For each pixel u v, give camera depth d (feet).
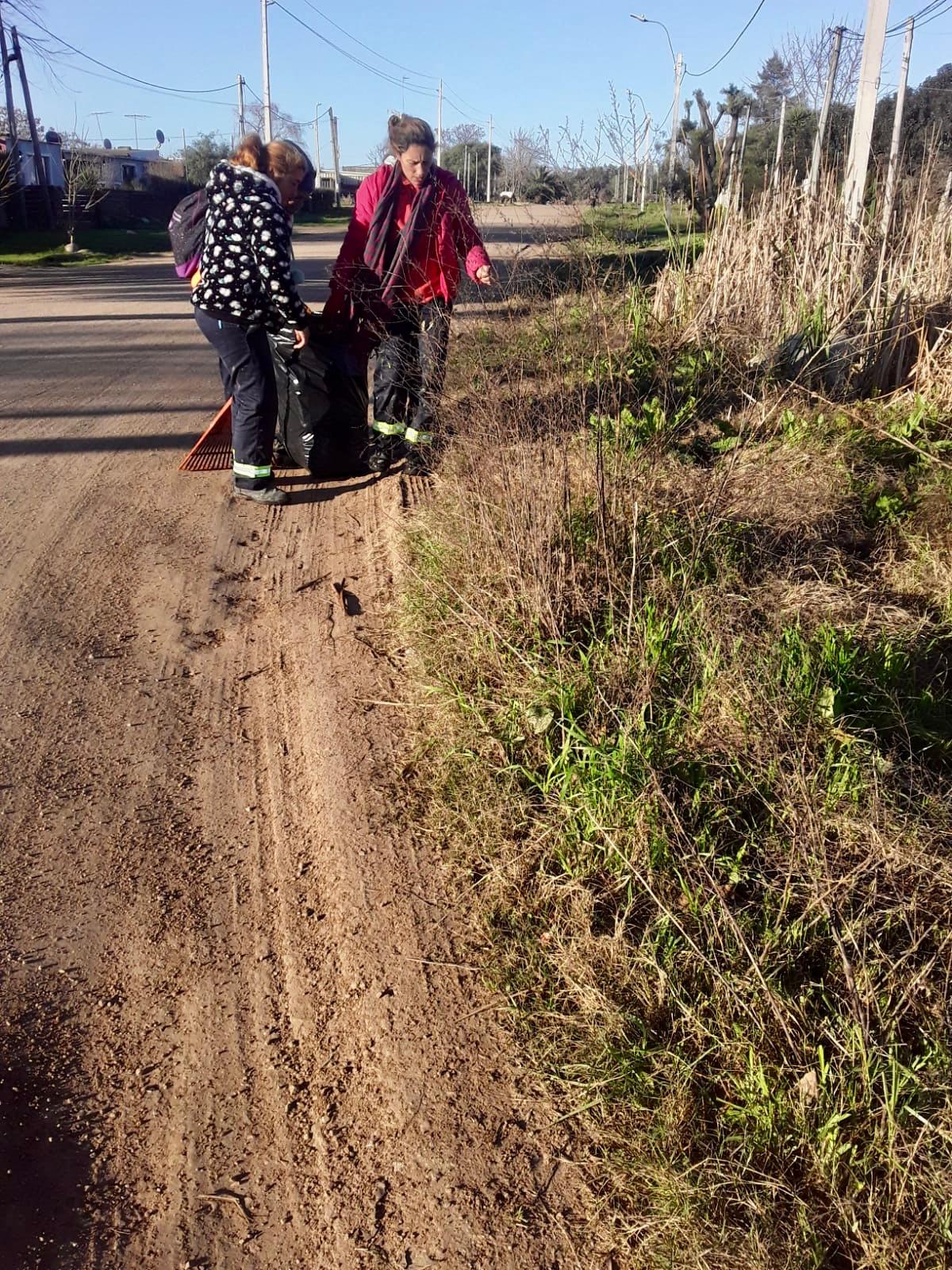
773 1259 6.77
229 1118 8.26
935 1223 6.84
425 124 17.25
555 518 12.89
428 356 17.90
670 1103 7.69
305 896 10.33
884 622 12.64
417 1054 8.54
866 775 9.78
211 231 17.20
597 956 8.91
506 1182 7.59
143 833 11.27
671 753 10.25
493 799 10.65
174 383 29.35
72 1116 8.29
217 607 15.79
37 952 9.76
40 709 13.28
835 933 8.24
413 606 14.15
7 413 25.57
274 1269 7.21
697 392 19.34
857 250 20.30
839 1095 7.49
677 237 25.39
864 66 21.45
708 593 12.48
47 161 144.46
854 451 16.98
